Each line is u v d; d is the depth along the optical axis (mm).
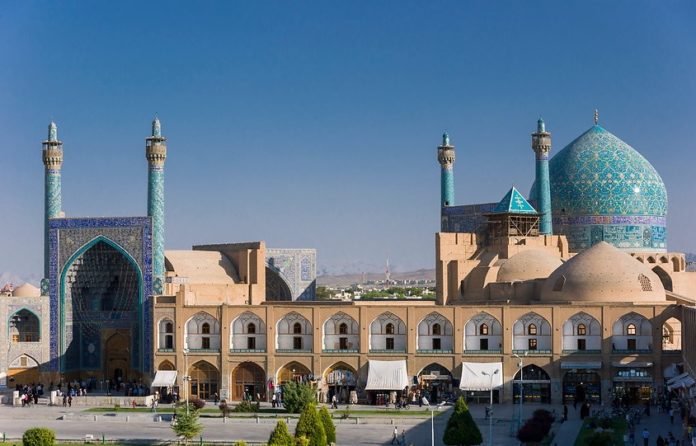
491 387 74938
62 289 100375
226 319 92625
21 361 99688
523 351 88625
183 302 93250
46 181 102625
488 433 73125
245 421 79500
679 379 80062
